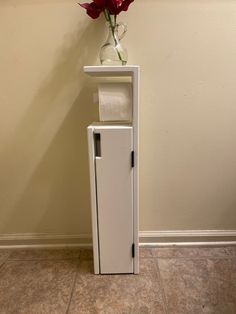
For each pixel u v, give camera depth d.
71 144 1.44
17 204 1.53
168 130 1.41
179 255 1.49
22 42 1.30
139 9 1.25
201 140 1.43
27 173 1.48
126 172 1.18
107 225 1.26
